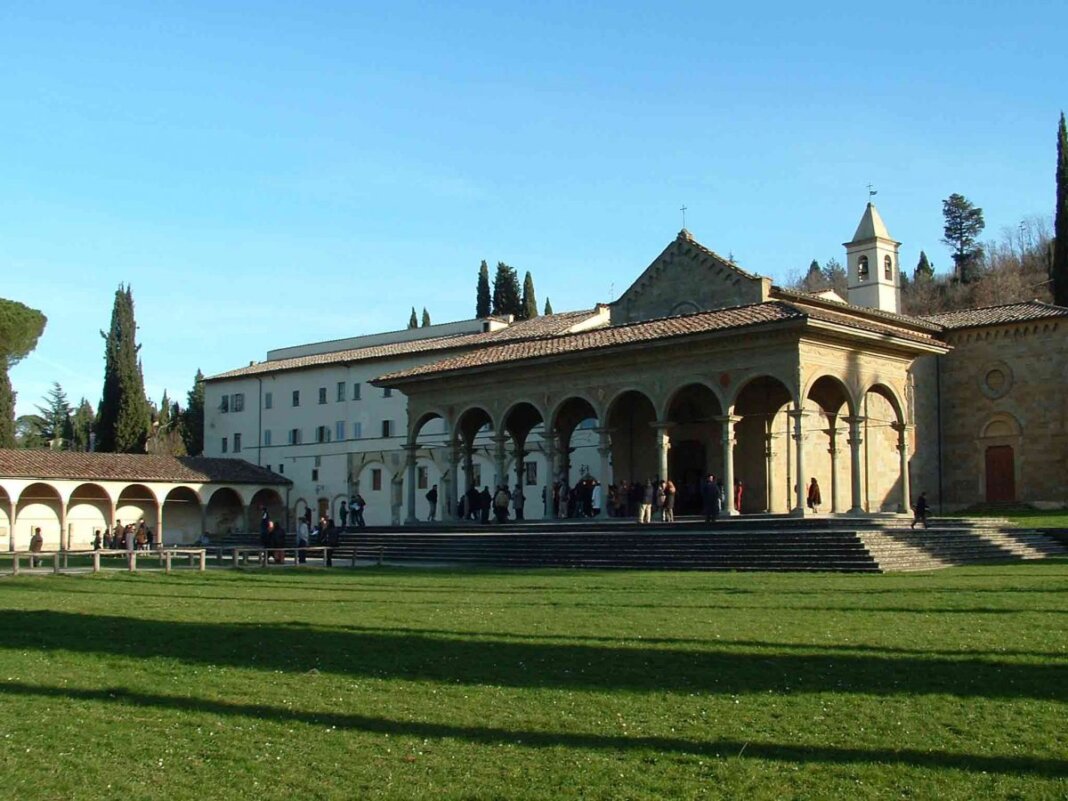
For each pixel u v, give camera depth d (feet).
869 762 39.47
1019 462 214.07
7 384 290.15
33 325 258.37
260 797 38.50
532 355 177.27
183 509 301.43
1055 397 209.97
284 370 324.39
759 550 125.39
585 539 142.00
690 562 127.34
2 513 263.70
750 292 180.86
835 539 121.80
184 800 38.45
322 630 72.95
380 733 45.80
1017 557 133.28
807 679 52.60
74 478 265.34
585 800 36.65
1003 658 55.98
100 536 269.85
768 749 41.45
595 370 172.24
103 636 73.77
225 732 46.93
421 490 289.33
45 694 55.26
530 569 132.36
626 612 78.48
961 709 46.14
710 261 186.91
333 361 310.24
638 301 198.70
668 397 162.30
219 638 71.10
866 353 159.84
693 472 181.47
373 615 80.94
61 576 133.18
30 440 410.93
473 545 154.92
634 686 52.37
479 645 64.59
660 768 39.68
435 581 114.32
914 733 42.80
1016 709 45.88
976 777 37.37
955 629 65.87
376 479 299.58
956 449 223.30
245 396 338.95
